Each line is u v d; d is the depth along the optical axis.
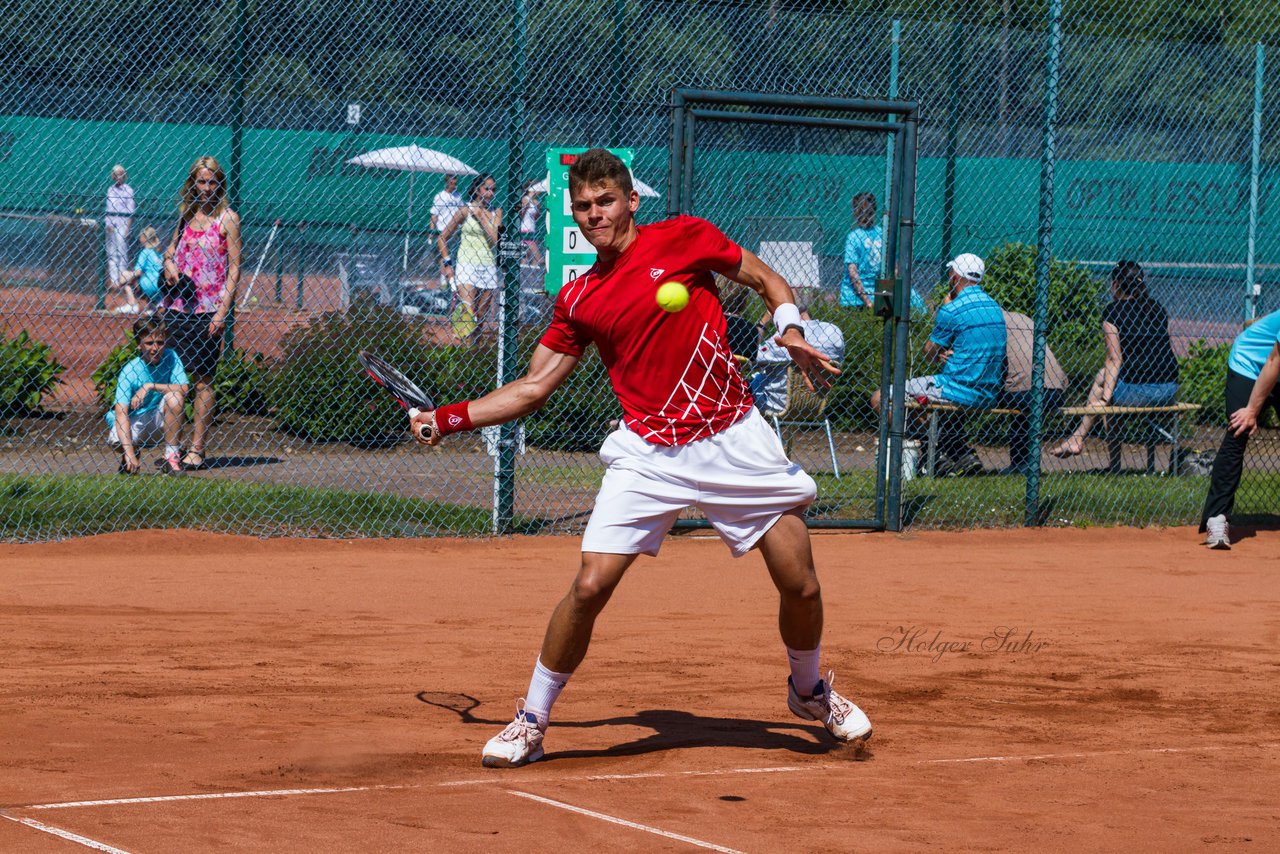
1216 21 26.34
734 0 24.89
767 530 8.12
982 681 11.05
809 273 20.44
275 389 22.27
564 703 9.91
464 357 21.73
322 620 12.67
